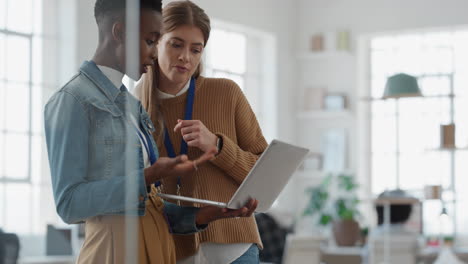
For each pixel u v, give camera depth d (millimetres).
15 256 1503
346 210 8125
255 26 8820
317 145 9523
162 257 1940
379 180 9227
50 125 1594
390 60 9273
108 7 1707
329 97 9367
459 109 8938
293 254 5297
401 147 9156
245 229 2383
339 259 7699
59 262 1600
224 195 2336
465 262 7117
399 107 9203
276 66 9195
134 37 1754
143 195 1788
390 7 9070
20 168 1524
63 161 1624
